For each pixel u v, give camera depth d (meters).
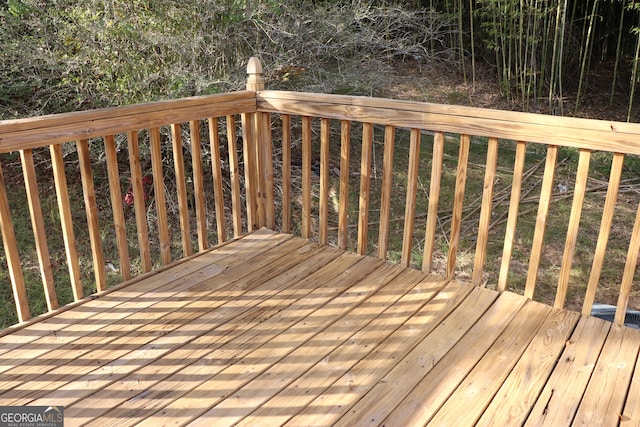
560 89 6.98
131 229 4.45
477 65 7.93
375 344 2.03
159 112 2.41
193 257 2.77
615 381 1.81
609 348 1.99
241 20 4.24
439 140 2.39
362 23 5.08
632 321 2.84
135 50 4.16
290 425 1.62
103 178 4.86
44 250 2.14
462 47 7.48
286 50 4.62
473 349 1.99
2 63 4.28
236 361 1.93
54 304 2.23
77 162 4.70
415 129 2.46
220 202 2.91
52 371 1.85
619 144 1.93
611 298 3.81
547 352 1.97
